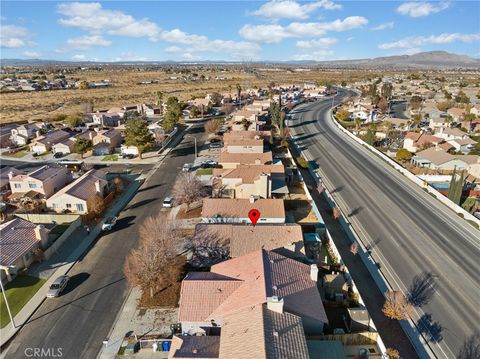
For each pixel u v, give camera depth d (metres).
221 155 79.81
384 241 52.19
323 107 179.50
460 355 32.31
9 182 67.19
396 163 86.81
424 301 39.50
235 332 28.62
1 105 169.50
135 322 36.00
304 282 35.59
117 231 54.25
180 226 55.09
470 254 49.25
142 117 122.19
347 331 34.50
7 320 36.28
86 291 40.84
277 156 93.12
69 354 32.34
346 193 70.12
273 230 45.00
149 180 76.00
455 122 129.12
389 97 185.12
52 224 56.41
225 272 37.41
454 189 63.97
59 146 94.44
